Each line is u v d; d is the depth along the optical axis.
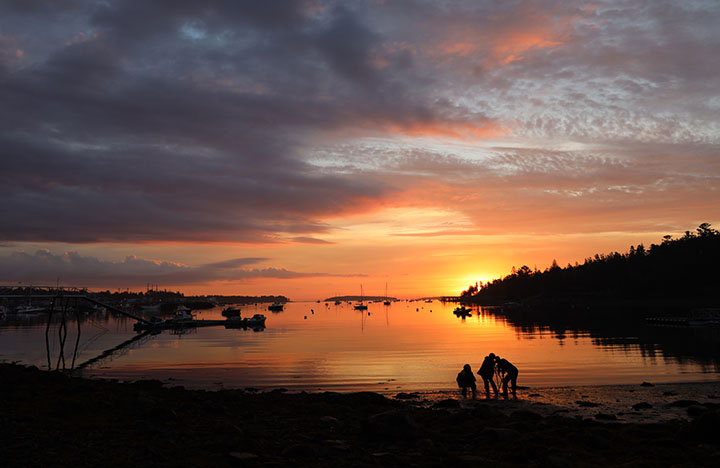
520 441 13.54
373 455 12.18
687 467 11.20
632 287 185.25
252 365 39.47
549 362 38.56
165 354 49.66
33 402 17.44
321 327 97.38
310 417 17.72
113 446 11.83
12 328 96.75
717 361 37.69
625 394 24.91
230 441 12.24
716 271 167.12
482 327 87.50
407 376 32.78
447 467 11.31
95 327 104.12
